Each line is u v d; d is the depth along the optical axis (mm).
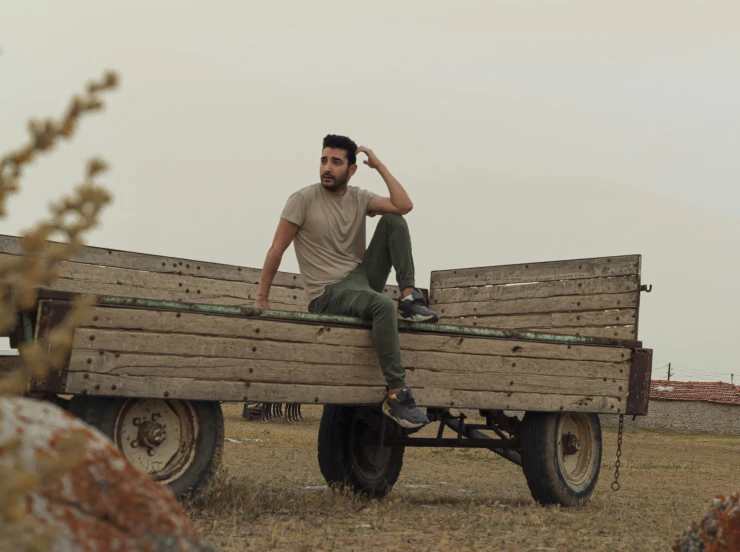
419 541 4926
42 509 1918
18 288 1687
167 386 5207
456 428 7551
